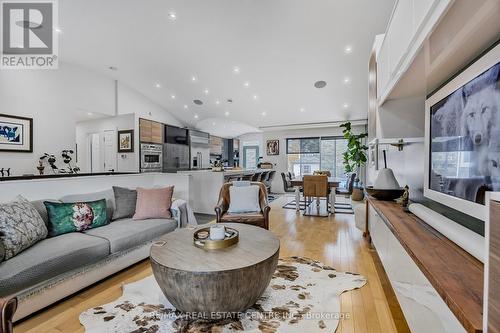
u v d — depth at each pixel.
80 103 5.34
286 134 9.21
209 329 1.60
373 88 3.01
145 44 4.48
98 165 6.61
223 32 4.08
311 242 3.37
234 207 3.44
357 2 3.30
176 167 7.39
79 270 2.02
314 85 5.72
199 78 5.78
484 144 1.12
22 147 4.39
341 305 1.88
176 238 2.08
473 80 1.22
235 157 11.11
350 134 6.95
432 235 1.42
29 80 4.52
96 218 2.60
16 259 1.73
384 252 1.99
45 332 1.59
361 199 6.98
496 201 0.60
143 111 6.93
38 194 2.56
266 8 3.49
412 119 2.39
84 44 4.45
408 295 1.29
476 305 0.74
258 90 6.15
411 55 1.41
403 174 2.83
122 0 3.33
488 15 0.97
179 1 3.36
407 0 1.51
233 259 1.66
